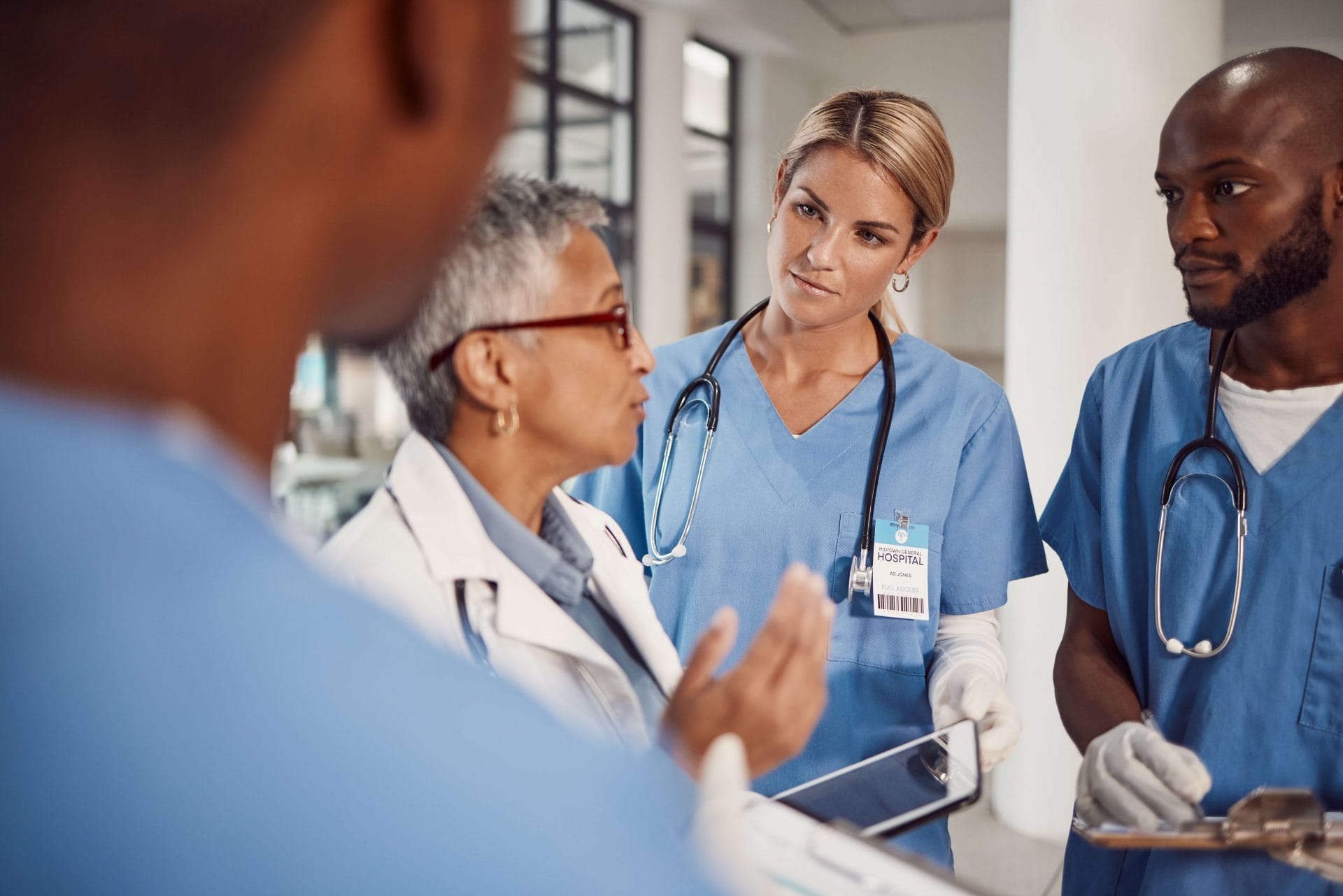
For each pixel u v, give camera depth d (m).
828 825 0.62
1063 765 2.91
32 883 0.19
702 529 1.46
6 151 0.23
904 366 1.53
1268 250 1.06
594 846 0.21
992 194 8.05
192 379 0.25
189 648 0.20
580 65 6.71
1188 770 0.96
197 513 0.21
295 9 0.25
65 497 0.20
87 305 0.23
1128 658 1.27
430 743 0.21
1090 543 1.34
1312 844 0.86
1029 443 3.00
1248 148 1.04
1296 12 6.67
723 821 0.32
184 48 0.24
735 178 8.38
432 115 0.27
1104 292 2.90
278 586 0.21
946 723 1.29
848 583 1.42
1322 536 1.11
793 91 8.55
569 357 0.83
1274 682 1.11
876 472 1.44
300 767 0.20
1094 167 2.88
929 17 8.09
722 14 7.06
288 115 0.25
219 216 0.25
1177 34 2.84
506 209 0.81
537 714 0.23
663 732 0.67
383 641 0.22
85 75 0.23
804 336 1.49
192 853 0.20
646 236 7.07
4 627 0.19
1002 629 3.07
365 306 0.31
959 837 2.97
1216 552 1.18
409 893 0.20
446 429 0.86
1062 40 2.91
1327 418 1.13
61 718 0.20
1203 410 1.24
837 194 1.35
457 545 0.80
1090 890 1.22
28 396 0.22
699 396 1.53
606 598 0.99
